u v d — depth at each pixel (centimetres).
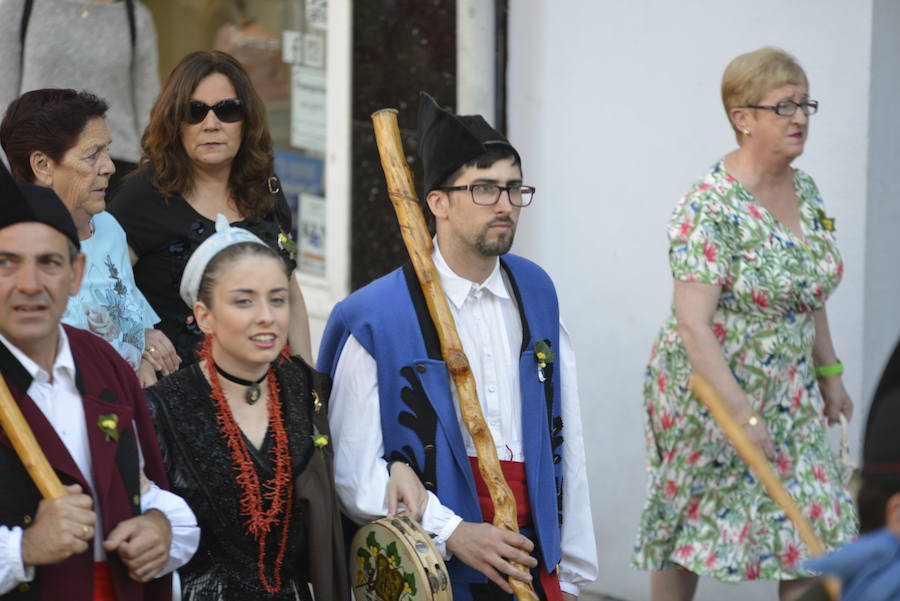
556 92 1750
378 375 1113
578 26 1719
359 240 1975
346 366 1124
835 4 1469
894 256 1491
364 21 1922
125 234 1227
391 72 1898
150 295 1280
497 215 1098
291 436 1026
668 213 1638
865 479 706
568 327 1759
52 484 858
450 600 1031
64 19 1911
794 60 1316
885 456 696
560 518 1157
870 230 1465
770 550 1316
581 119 1725
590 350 1733
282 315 1009
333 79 1975
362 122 1944
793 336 1323
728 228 1311
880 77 1456
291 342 1333
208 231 1277
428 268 1124
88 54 1933
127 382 949
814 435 1338
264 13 2081
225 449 995
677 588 1423
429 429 1103
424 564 1023
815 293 1320
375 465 1102
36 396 893
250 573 1002
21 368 888
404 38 1875
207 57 1278
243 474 995
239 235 1029
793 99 1298
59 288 884
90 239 1156
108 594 922
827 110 1484
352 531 1126
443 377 1109
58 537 839
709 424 1334
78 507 849
